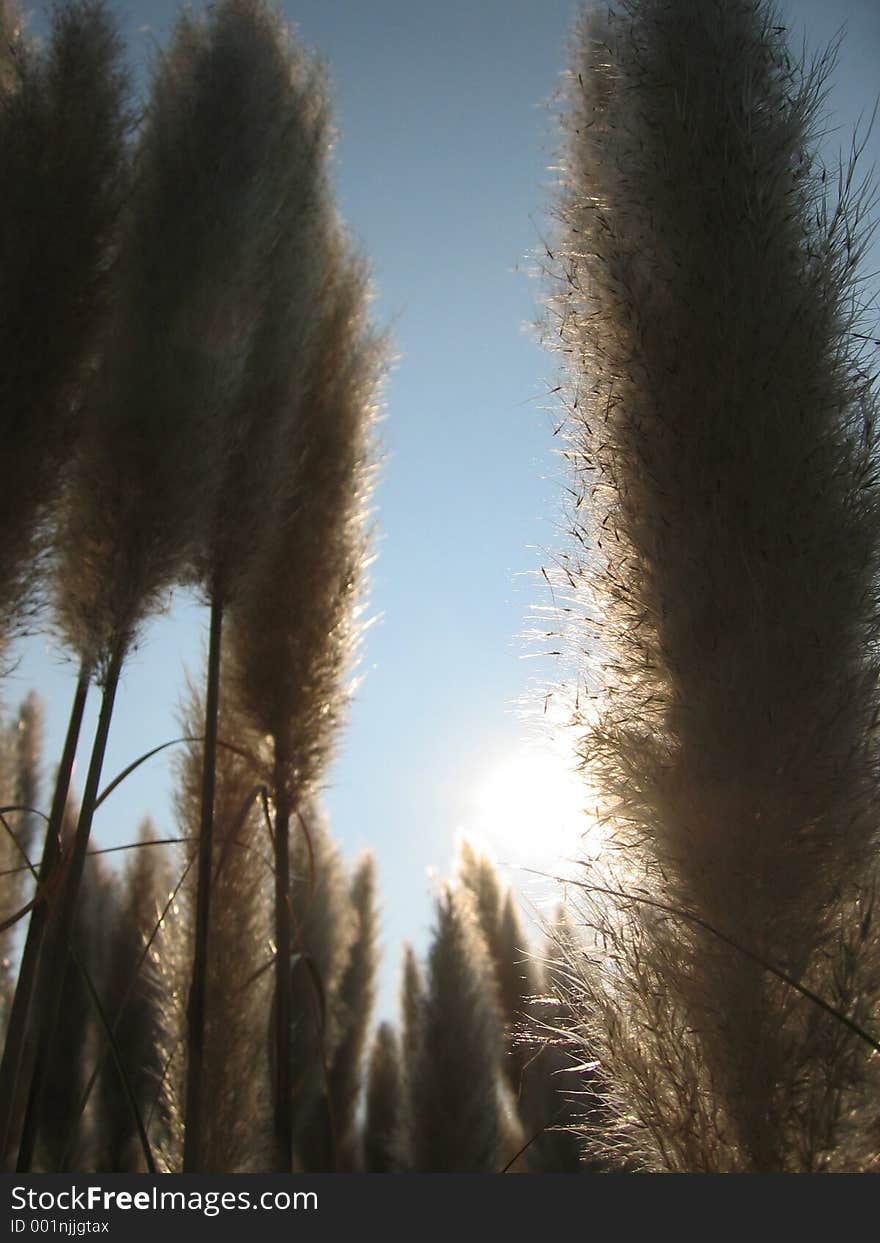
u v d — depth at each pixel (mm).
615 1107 506
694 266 547
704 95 567
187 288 724
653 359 544
